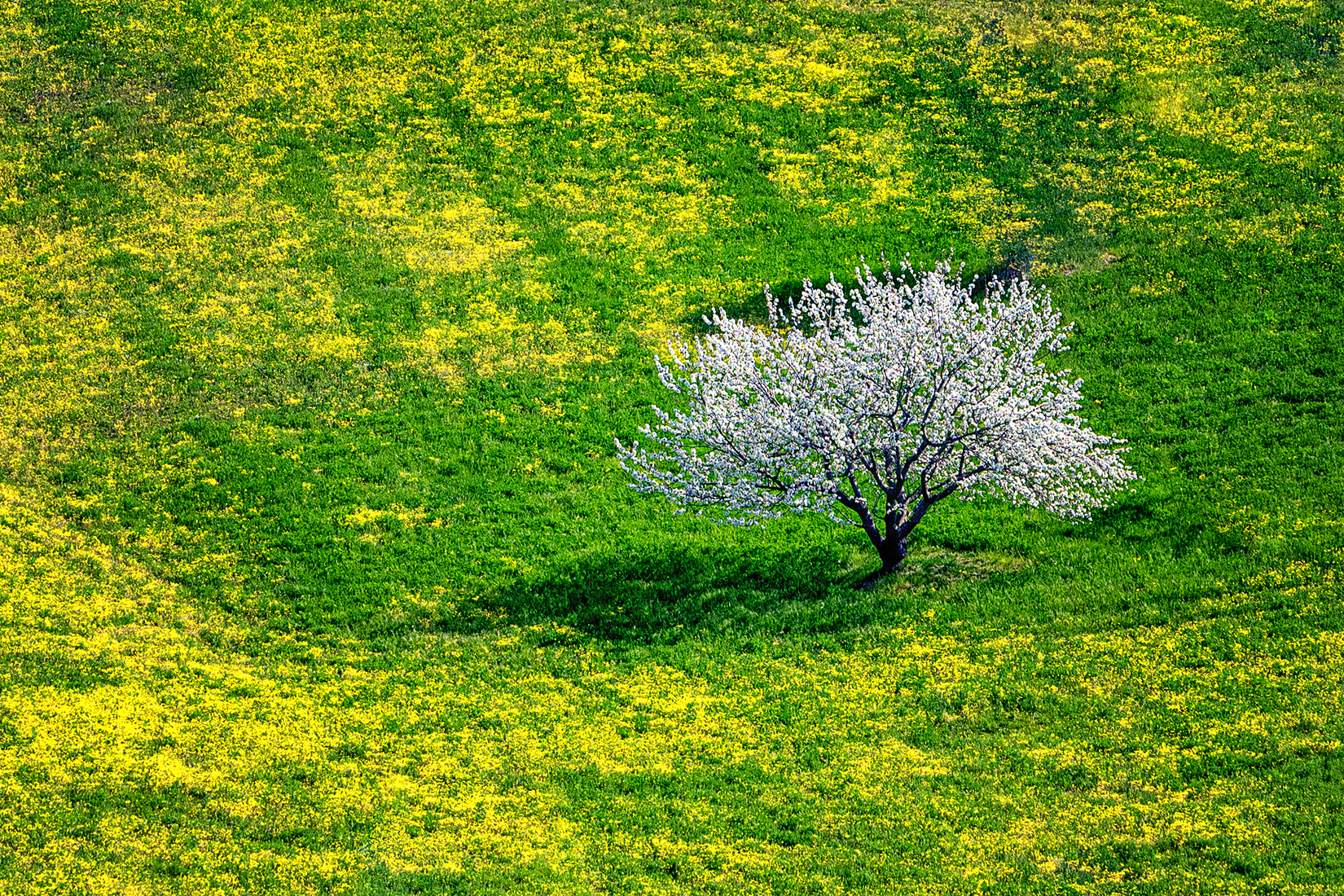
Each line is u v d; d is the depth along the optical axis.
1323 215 38.84
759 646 25.89
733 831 20.44
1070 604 26.36
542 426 33.50
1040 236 39.69
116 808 20.25
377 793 21.30
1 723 21.95
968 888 18.92
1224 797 20.42
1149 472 30.59
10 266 38.56
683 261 39.62
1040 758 21.88
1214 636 24.67
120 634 25.83
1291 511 28.38
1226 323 35.44
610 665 25.44
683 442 32.66
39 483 30.86
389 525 30.00
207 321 36.84
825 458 27.30
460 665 25.50
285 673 25.12
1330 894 18.16
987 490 30.69
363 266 39.19
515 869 19.50
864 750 22.42
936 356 26.77
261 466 31.78
